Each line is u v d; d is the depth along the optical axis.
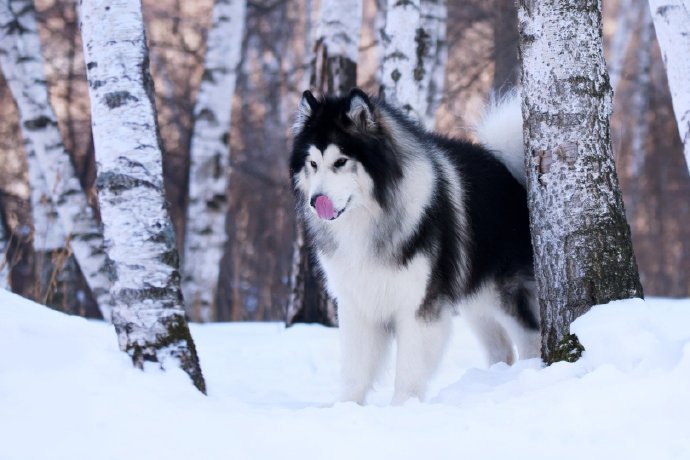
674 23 6.62
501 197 7.64
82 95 25.00
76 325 6.92
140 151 6.12
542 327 6.43
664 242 27.80
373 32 25.58
